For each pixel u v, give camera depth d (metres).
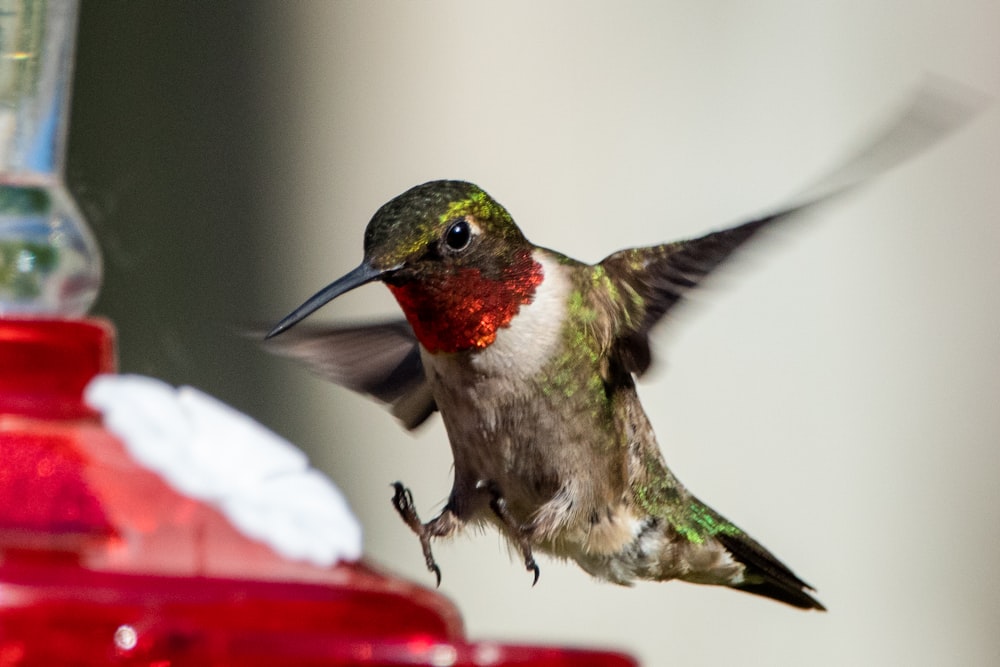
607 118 12.61
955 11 12.58
